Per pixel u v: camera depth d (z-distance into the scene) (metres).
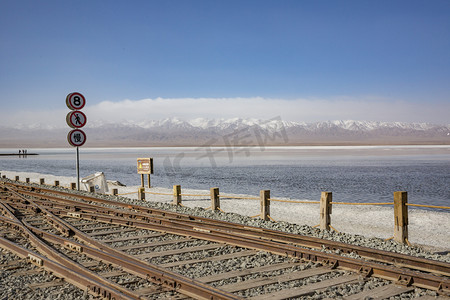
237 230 10.81
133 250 9.11
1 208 14.27
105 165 65.94
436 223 14.88
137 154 124.81
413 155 102.62
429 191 28.58
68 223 11.69
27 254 8.20
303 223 14.19
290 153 122.50
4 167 62.44
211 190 15.61
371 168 53.47
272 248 8.51
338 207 18.88
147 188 26.83
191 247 9.16
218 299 5.73
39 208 14.13
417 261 7.34
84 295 6.12
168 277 6.49
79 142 23.27
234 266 7.73
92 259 8.10
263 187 30.84
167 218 12.21
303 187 30.84
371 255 8.05
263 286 6.61
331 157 92.56
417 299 5.95
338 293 6.23
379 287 6.44
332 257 7.52
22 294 6.30
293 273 7.17
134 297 5.80
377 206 19.17
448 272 6.97
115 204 16.56
